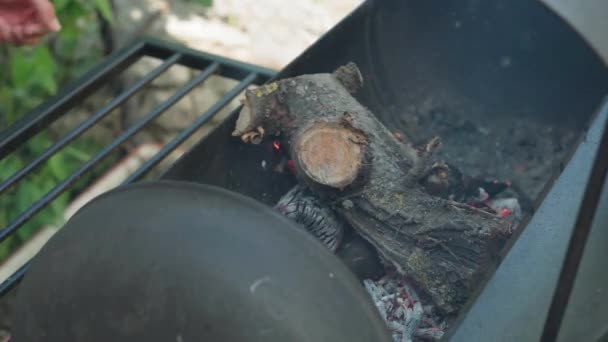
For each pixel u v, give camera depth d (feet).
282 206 2.84
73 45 4.90
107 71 3.44
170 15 5.12
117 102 3.24
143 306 2.05
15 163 4.35
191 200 2.10
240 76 3.62
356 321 2.02
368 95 3.66
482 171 3.65
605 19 2.53
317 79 2.86
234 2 5.21
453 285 2.59
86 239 2.17
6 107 4.50
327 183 2.60
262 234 2.04
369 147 2.68
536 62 3.77
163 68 3.46
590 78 3.66
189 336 2.01
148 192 2.17
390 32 3.71
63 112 3.26
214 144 2.87
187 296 2.01
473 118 3.89
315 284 2.01
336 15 5.28
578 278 2.47
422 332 2.71
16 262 4.39
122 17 5.05
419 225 2.60
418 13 3.77
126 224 2.12
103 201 2.23
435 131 3.80
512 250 2.52
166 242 2.06
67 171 4.81
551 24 3.63
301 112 2.77
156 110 3.25
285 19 5.20
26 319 2.27
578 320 2.43
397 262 2.65
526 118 3.86
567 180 2.61
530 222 2.56
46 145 4.60
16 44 2.63
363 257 2.80
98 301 2.11
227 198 2.09
